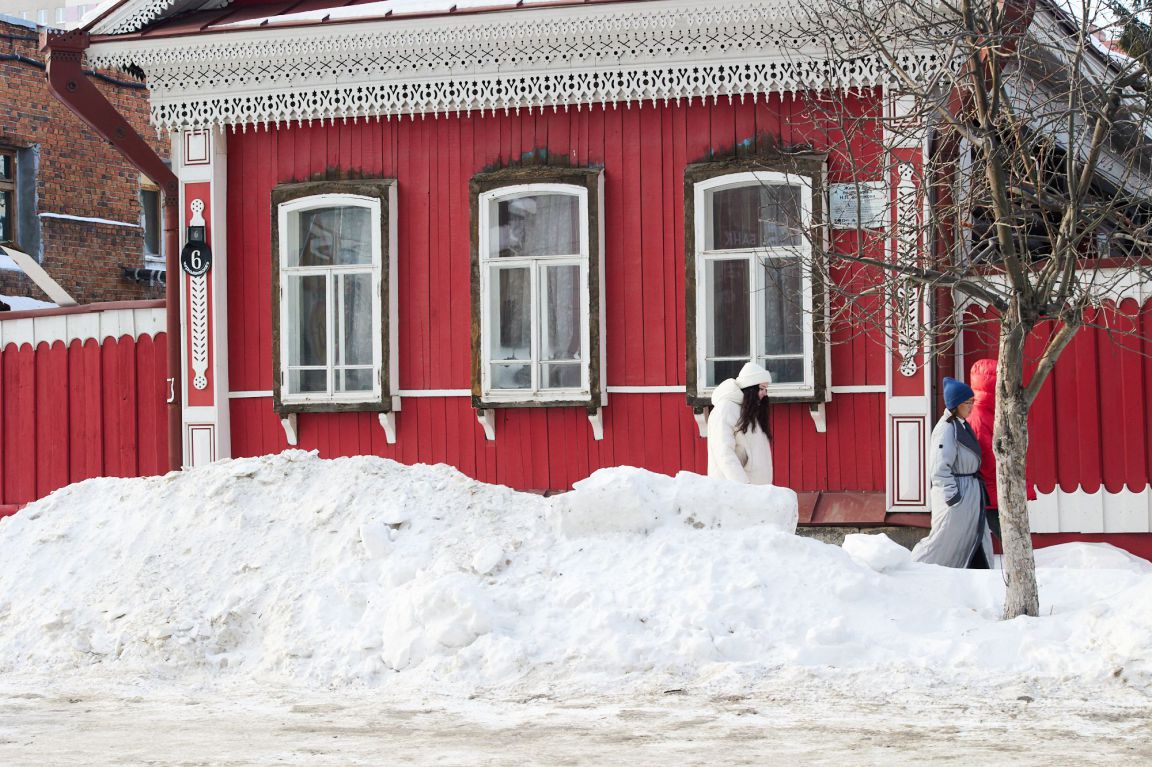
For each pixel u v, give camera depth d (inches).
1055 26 485.4
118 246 1031.6
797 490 611.8
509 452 640.4
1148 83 395.9
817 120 539.2
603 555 418.0
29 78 969.5
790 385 606.2
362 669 385.4
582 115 633.6
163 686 390.3
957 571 429.4
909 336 488.1
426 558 428.8
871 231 556.7
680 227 622.5
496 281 640.4
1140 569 518.6
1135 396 561.9
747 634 373.1
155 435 689.6
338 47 633.0
